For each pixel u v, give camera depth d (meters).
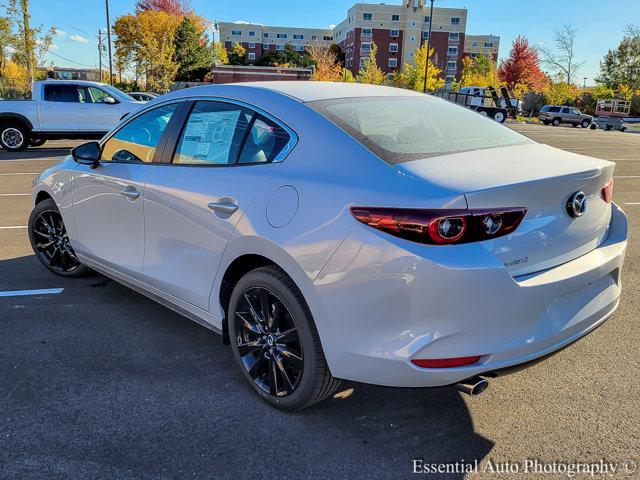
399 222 2.21
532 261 2.37
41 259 4.86
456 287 2.15
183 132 3.37
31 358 3.40
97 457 2.49
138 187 3.47
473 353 2.23
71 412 2.83
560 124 46.25
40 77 41.03
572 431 2.70
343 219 2.36
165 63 43.84
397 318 2.25
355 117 2.81
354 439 2.64
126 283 3.88
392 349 2.28
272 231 2.60
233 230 2.81
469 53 110.75
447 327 2.20
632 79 59.09
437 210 2.16
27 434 2.65
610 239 2.87
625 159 14.30
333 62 61.56
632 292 4.57
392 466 2.46
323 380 2.62
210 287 3.07
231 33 113.75
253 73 52.84
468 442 2.62
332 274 2.38
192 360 3.39
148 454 2.52
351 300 2.34
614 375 3.22
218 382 3.14
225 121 3.14
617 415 2.83
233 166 2.97
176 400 2.95
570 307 2.53
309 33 117.25
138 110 3.79
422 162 2.45
